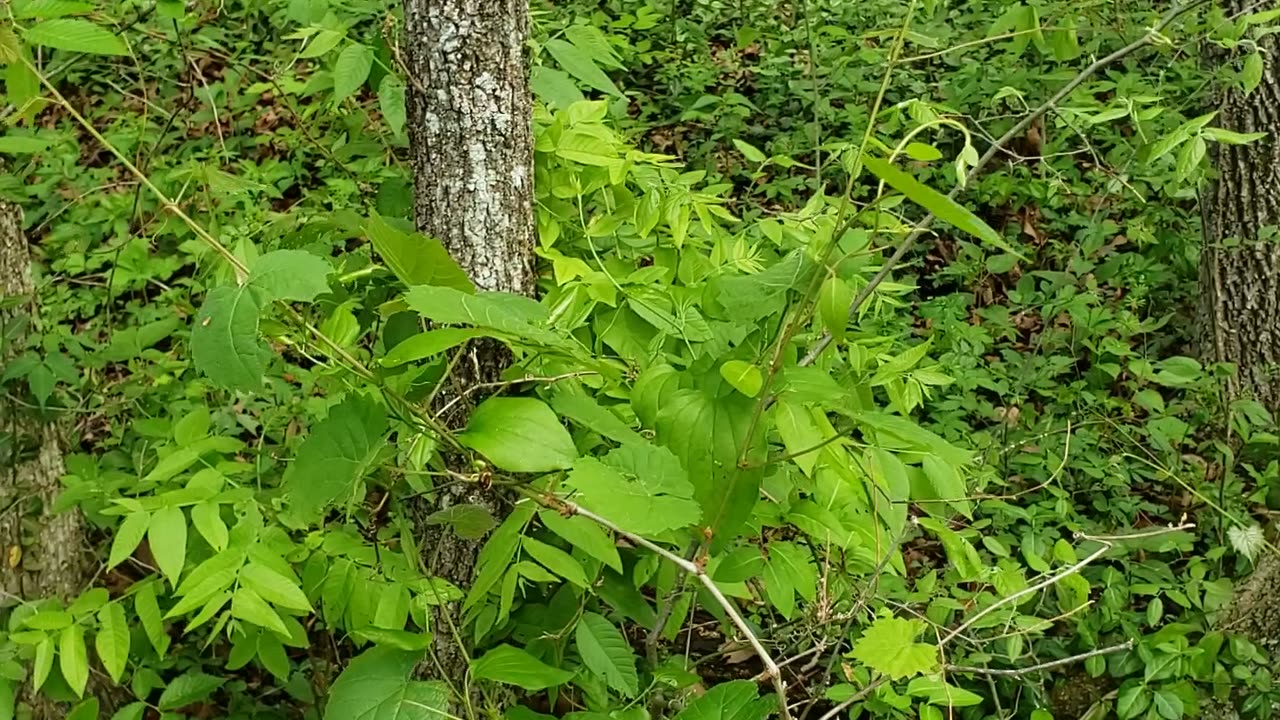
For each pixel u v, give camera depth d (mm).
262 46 4172
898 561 2201
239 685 2791
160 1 2598
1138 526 3496
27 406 2654
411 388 1788
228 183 2643
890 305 2713
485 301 1482
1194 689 2912
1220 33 2783
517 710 1809
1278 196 3844
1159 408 3312
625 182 2355
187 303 3305
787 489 1962
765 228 2238
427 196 1978
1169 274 4371
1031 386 3643
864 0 5352
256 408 2883
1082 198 4594
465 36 1885
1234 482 3334
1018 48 2600
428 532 2029
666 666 2027
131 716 2162
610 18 5402
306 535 2068
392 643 1632
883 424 1641
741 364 1596
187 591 1650
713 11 5797
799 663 2898
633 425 1936
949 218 1282
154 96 4348
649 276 2094
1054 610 3012
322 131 3693
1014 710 2775
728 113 5059
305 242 2311
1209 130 2014
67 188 4121
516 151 1972
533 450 1497
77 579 2809
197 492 1797
